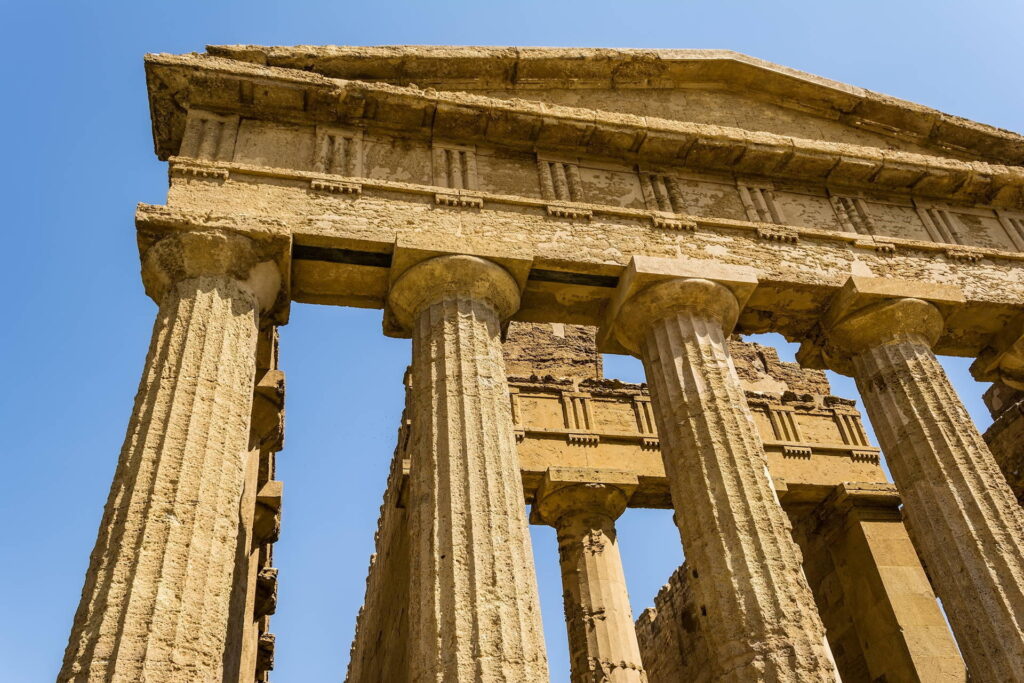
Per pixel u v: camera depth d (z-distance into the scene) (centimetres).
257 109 1684
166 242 1436
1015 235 2011
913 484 1569
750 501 1368
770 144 1881
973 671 1399
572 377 2530
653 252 1681
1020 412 2425
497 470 1341
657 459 2272
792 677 1189
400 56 1762
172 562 1108
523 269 1599
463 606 1185
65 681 995
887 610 2139
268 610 2217
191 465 1207
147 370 1316
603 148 1830
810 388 2808
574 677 1995
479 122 1759
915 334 1725
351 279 1592
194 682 1038
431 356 1475
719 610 1288
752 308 1744
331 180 1609
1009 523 1470
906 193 2003
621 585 2080
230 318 1397
